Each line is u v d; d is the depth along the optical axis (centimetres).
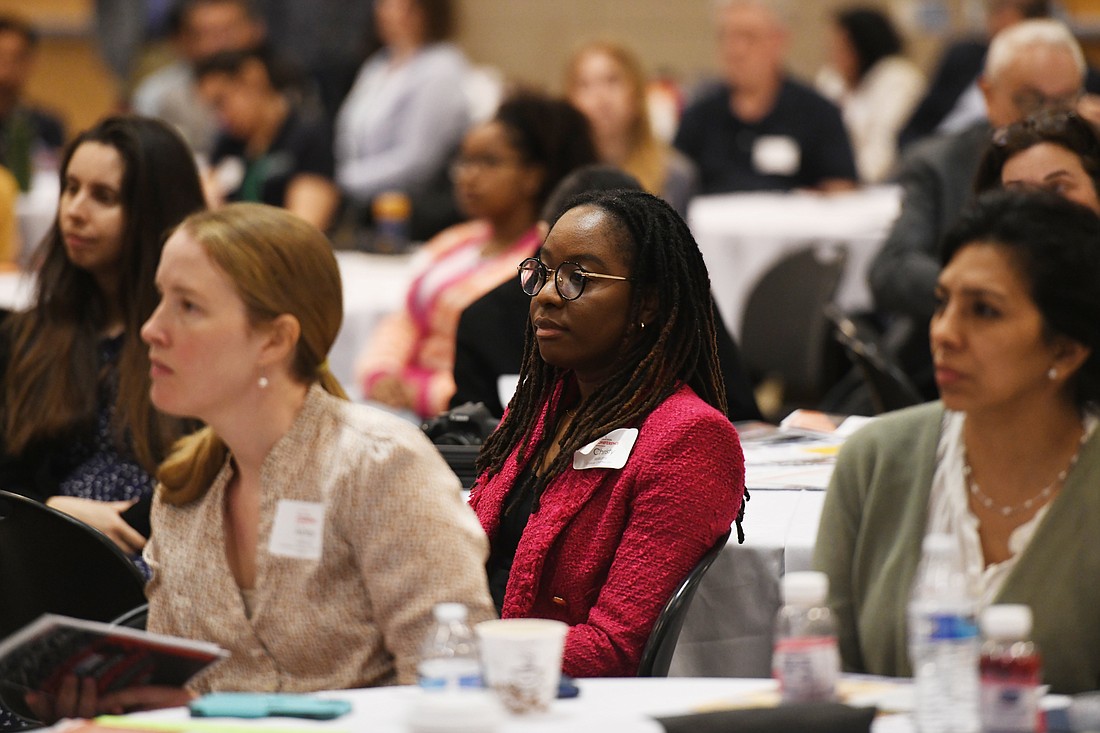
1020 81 867
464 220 1577
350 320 1181
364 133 1873
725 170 1728
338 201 1689
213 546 473
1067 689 443
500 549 541
